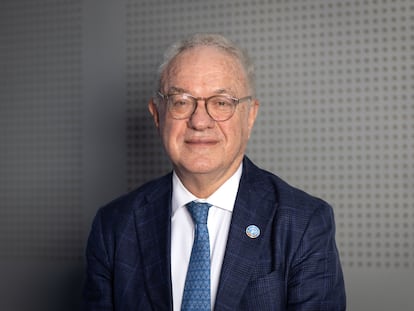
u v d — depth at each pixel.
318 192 1.80
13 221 2.10
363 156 1.75
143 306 1.25
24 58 2.06
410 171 1.72
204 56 1.21
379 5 1.73
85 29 1.99
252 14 1.84
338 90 1.77
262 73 1.83
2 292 2.11
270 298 1.18
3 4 2.08
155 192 1.38
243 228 1.24
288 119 1.82
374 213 1.75
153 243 1.29
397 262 1.74
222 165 1.23
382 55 1.73
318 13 1.78
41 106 2.05
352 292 1.77
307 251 1.20
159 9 1.92
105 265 1.35
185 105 1.21
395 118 1.73
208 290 1.21
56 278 2.05
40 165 2.06
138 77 1.95
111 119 1.98
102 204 1.99
